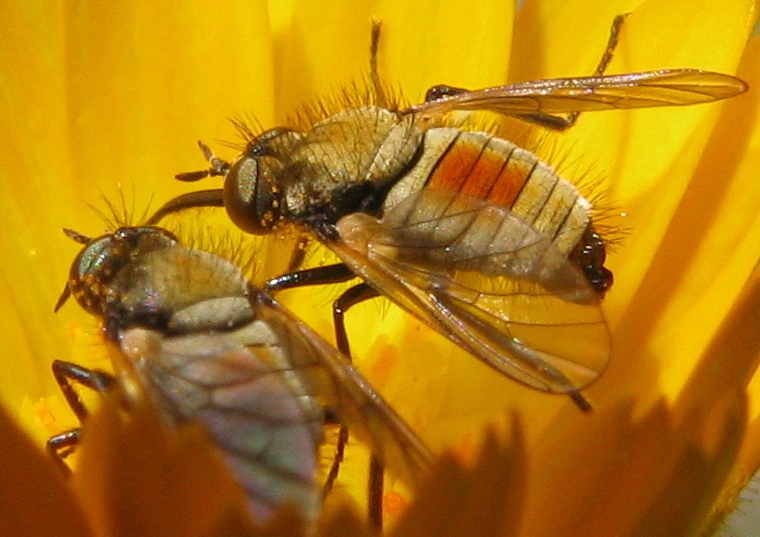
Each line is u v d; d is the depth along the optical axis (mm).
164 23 65
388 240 62
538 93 64
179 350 58
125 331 58
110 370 64
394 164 63
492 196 62
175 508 53
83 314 66
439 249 62
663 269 64
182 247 60
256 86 66
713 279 63
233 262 62
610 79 64
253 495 54
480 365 66
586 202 63
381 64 67
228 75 66
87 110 65
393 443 56
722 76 62
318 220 64
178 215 66
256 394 56
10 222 65
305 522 52
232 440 55
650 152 66
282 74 67
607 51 66
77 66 65
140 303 58
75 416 63
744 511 60
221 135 67
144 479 53
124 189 66
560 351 59
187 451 53
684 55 65
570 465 59
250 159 65
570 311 59
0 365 65
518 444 54
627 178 66
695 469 57
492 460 53
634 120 66
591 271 63
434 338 67
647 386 61
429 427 66
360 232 63
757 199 63
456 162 63
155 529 53
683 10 65
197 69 66
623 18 66
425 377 67
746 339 58
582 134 67
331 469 60
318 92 67
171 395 57
